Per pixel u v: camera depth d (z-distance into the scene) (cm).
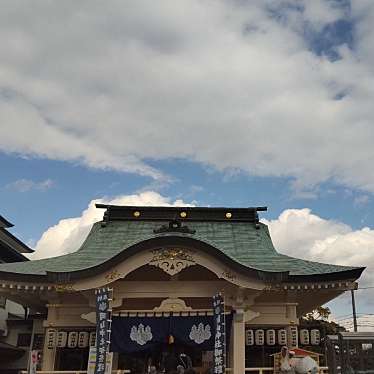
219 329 1753
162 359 2056
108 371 1694
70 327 2012
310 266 2083
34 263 2159
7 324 2953
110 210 2655
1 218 3131
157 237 1850
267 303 2042
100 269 1848
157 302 2073
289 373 1661
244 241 2384
